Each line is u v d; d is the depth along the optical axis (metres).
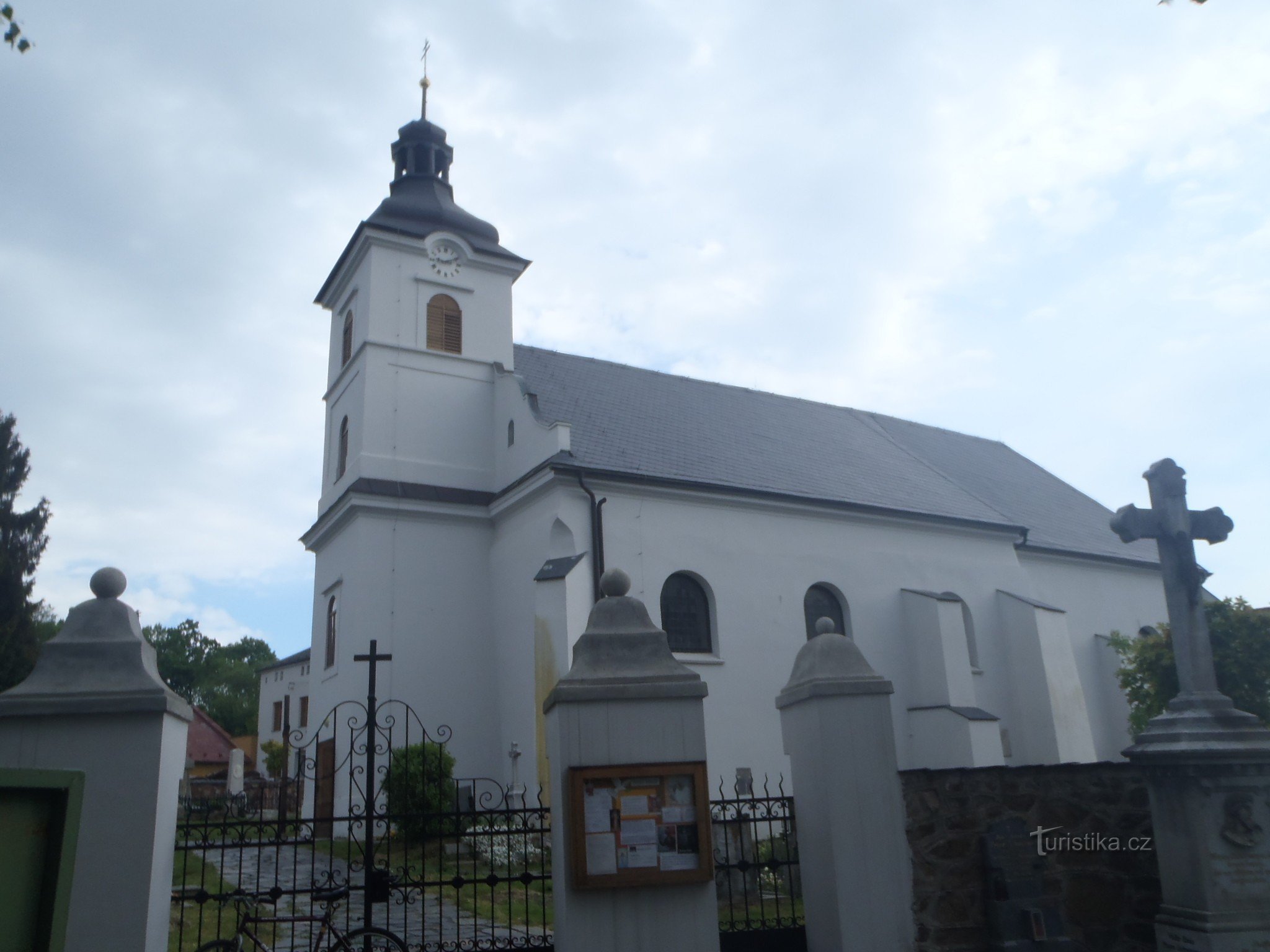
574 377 24.47
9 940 5.33
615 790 6.70
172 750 6.35
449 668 20.45
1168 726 7.55
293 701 47.31
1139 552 29.84
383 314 22.73
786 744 8.12
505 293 24.44
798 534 21.38
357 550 20.58
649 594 19.03
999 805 7.61
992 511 25.73
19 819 5.50
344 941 7.05
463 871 13.12
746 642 19.75
